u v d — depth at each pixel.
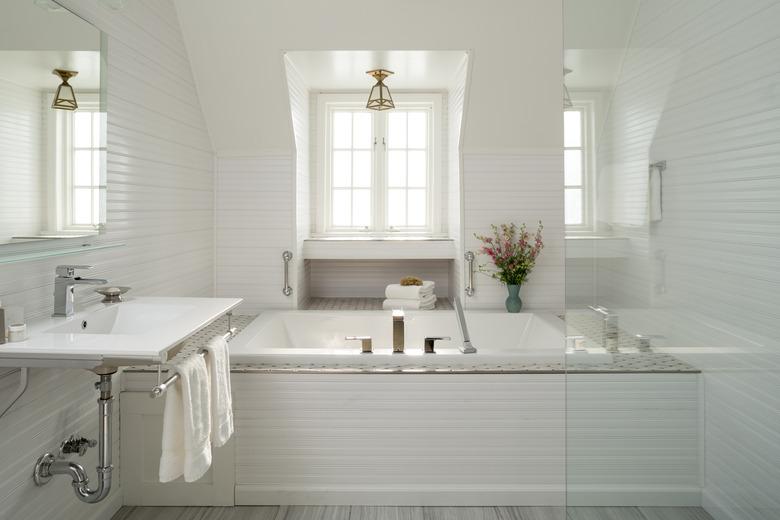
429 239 4.28
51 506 2.07
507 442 2.50
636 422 1.19
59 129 2.03
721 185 0.97
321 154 4.55
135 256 2.72
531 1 3.20
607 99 1.24
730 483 0.99
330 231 4.63
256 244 3.95
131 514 2.43
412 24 3.31
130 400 2.46
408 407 2.50
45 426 2.03
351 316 3.83
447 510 2.46
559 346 3.29
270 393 2.51
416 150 4.66
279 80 3.55
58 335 1.73
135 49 2.68
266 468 2.52
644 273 1.15
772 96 0.88
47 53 1.95
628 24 1.17
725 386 0.99
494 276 3.96
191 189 3.50
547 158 4.04
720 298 0.98
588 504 1.29
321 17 3.26
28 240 1.89
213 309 2.21
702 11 0.99
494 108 3.77
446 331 3.83
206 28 3.29
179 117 3.29
